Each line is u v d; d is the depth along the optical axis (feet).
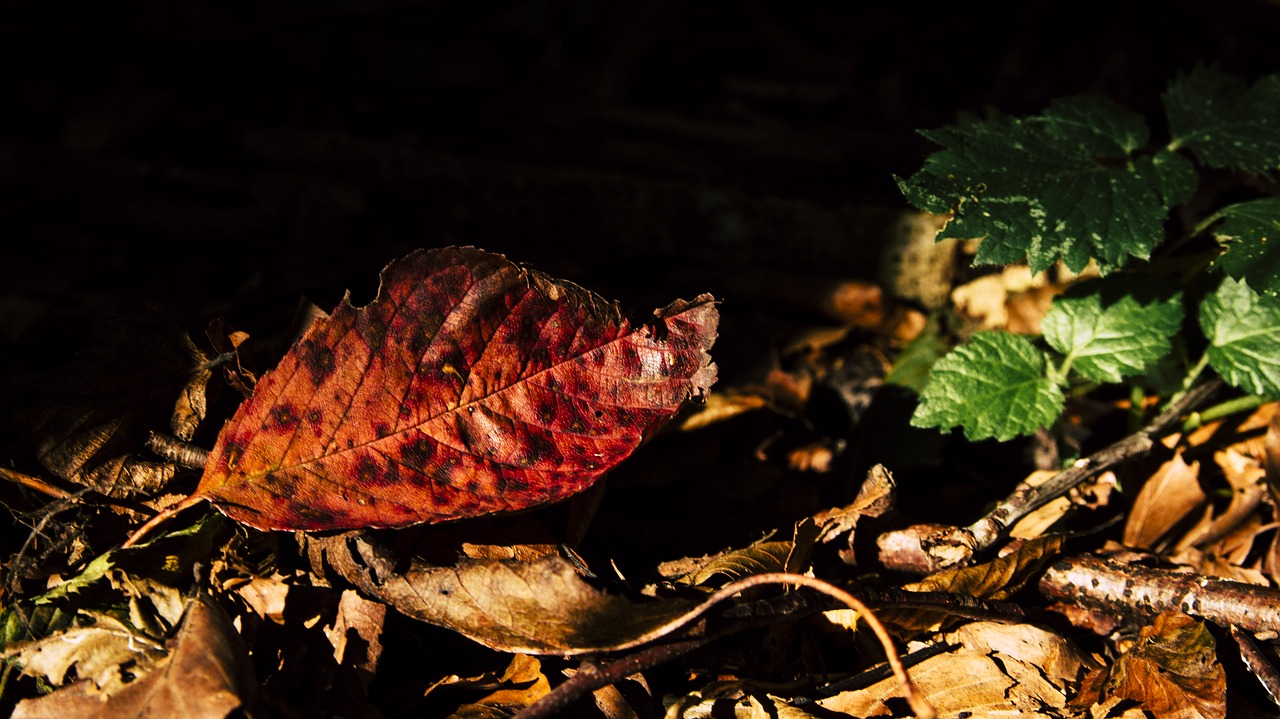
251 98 2.39
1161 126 2.03
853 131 2.13
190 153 2.22
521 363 1.33
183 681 1.24
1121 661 1.36
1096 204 1.45
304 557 1.35
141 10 2.76
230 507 1.30
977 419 1.46
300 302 1.38
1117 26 2.37
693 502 1.53
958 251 1.77
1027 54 2.40
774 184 1.91
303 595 1.32
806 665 1.36
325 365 1.32
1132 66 2.25
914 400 1.58
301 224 1.94
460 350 1.33
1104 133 1.51
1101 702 1.34
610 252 1.93
